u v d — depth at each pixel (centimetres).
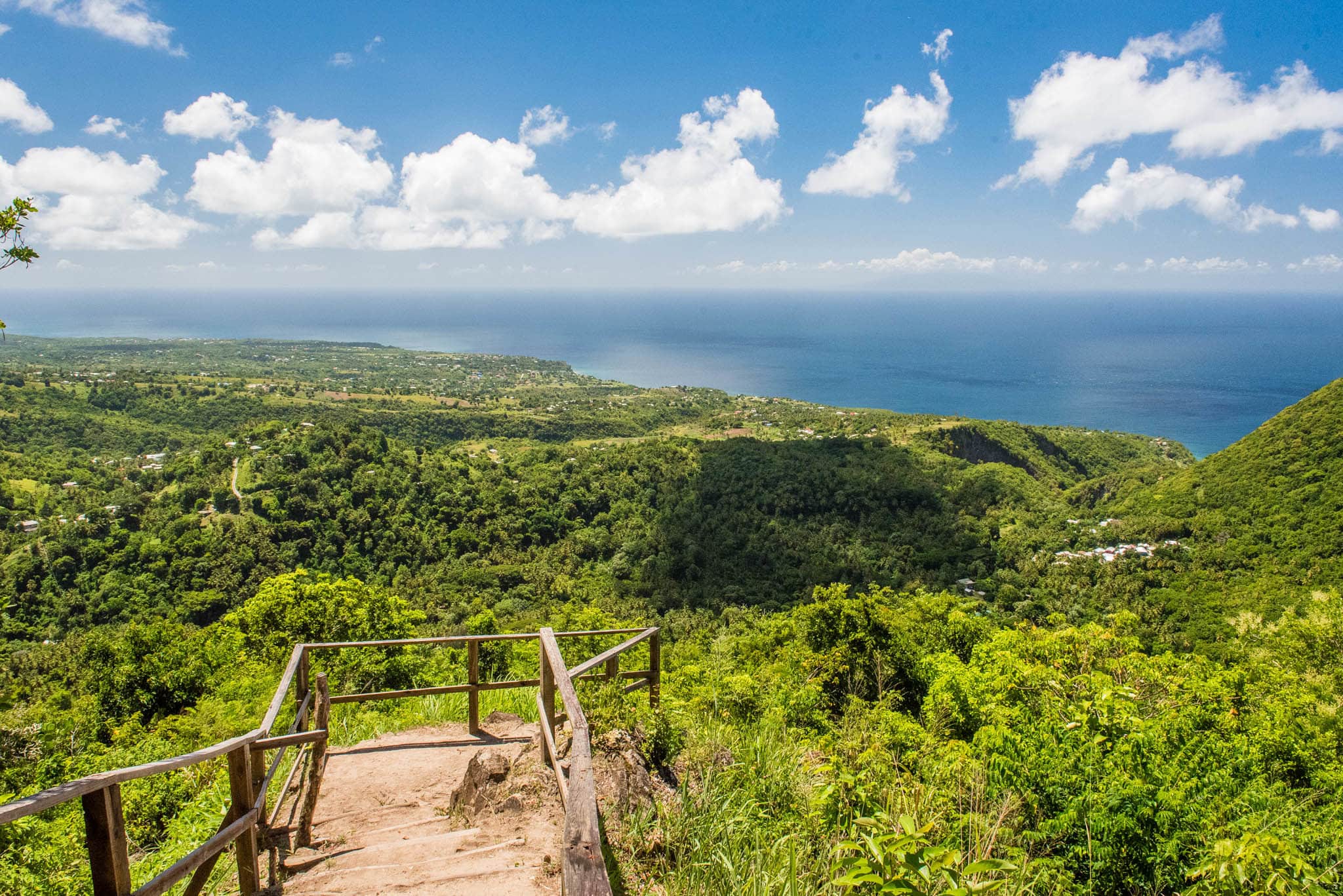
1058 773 402
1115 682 623
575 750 225
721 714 605
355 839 358
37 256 382
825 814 345
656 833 310
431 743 504
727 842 301
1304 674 1359
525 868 292
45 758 806
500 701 637
